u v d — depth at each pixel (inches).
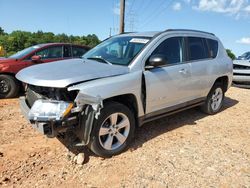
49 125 130.1
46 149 160.2
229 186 131.0
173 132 195.0
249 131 206.1
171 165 147.6
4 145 163.5
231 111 259.0
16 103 265.6
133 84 154.9
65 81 133.7
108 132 150.1
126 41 186.9
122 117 155.6
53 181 129.9
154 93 170.1
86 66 157.9
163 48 180.7
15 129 189.0
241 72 386.0
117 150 155.2
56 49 327.6
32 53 305.3
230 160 156.6
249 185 132.4
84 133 138.8
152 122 213.6
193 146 172.9
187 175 138.7
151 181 132.3
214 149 170.1
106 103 148.3
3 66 279.1
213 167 147.7
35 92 150.3
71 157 151.3
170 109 189.0
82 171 139.1
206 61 216.4
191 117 231.9
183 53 197.0
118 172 139.0
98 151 147.3
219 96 244.8
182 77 189.3
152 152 161.6
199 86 210.4
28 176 133.0
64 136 155.8
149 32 194.4
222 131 202.8
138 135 185.9
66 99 137.0
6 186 124.3
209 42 227.9
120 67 157.5
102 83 141.6
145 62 165.9
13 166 140.7
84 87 134.9
